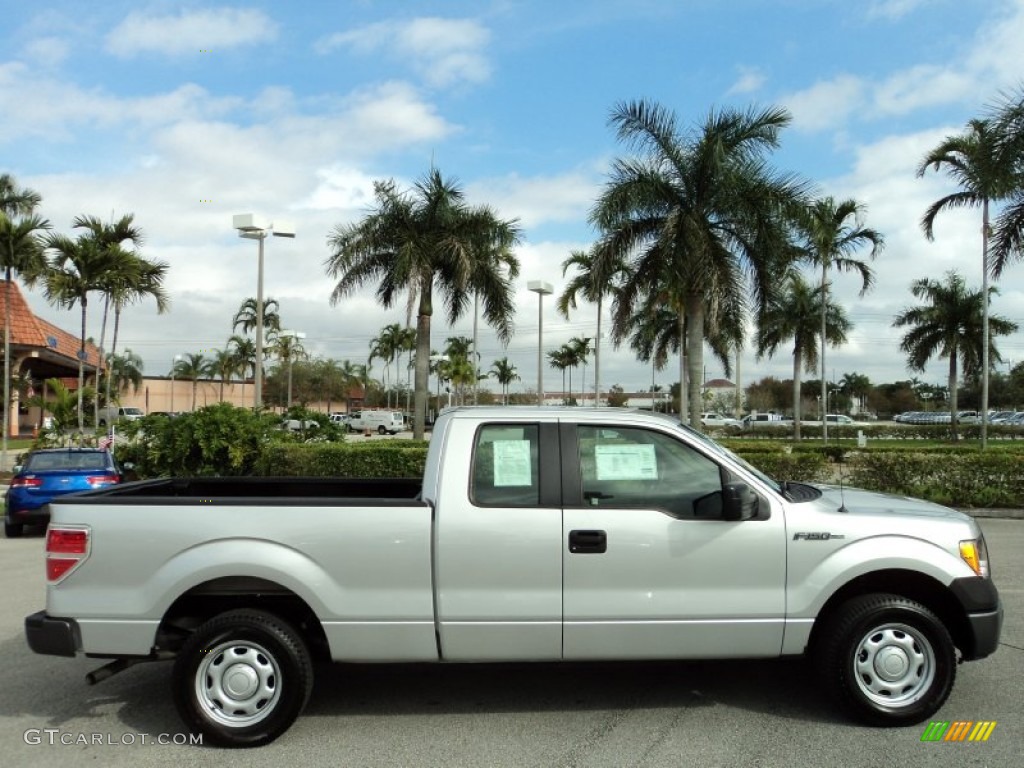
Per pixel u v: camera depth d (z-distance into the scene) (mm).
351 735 4578
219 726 4426
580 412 4863
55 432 22297
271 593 4605
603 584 4520
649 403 77062
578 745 4391
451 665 5695
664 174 19812
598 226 19922
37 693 5379
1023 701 4961
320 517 4520
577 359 56188
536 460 4691
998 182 17672
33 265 22438
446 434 4762
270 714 4453
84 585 4516
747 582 4570
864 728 4574
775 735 4492
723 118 19422
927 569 4590
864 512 4797
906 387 114312
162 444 16578
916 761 4137
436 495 4578
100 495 5035
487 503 4578
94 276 22844
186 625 4742
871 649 4594
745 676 5500
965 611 4621
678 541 4551
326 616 4469
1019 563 9594
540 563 4508
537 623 4500
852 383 115812
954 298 39875
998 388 87125
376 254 23281
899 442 44250
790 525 4605
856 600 4629
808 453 16688
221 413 16797
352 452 16656
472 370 63312
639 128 19688
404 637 4488
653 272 20703
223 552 4473
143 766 4223
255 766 4199
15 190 25656
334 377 86812
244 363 78625
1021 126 17312
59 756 4359
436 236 22875
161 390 79750
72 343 45562
